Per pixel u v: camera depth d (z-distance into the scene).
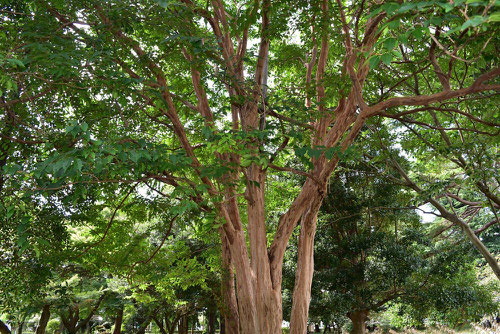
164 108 7.00
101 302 20.52
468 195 13.85
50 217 8.63
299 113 7.57
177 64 9.10
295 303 8.66
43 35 5.68
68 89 6.43
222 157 8.10
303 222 8.92
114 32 6.44
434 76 9.20
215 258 12.13
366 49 5.64
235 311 10.66
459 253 13.83
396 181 12.49
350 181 14.86
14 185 5.09
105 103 7.07
